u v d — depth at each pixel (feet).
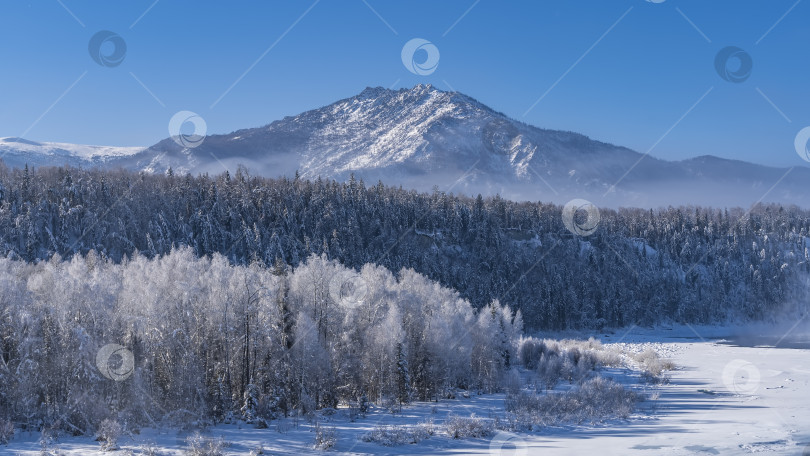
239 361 175.22
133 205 419.54
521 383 224.74
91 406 139.95
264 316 176.86
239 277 174.19
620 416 155.02
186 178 488.85
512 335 262.47
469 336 216.74
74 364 145.38
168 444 122.93
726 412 159.53
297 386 170.19
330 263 216.54
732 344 422.82
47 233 381.60
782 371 248.32
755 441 124.16
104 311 156.76
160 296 163.53
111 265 237.04
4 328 150.20
